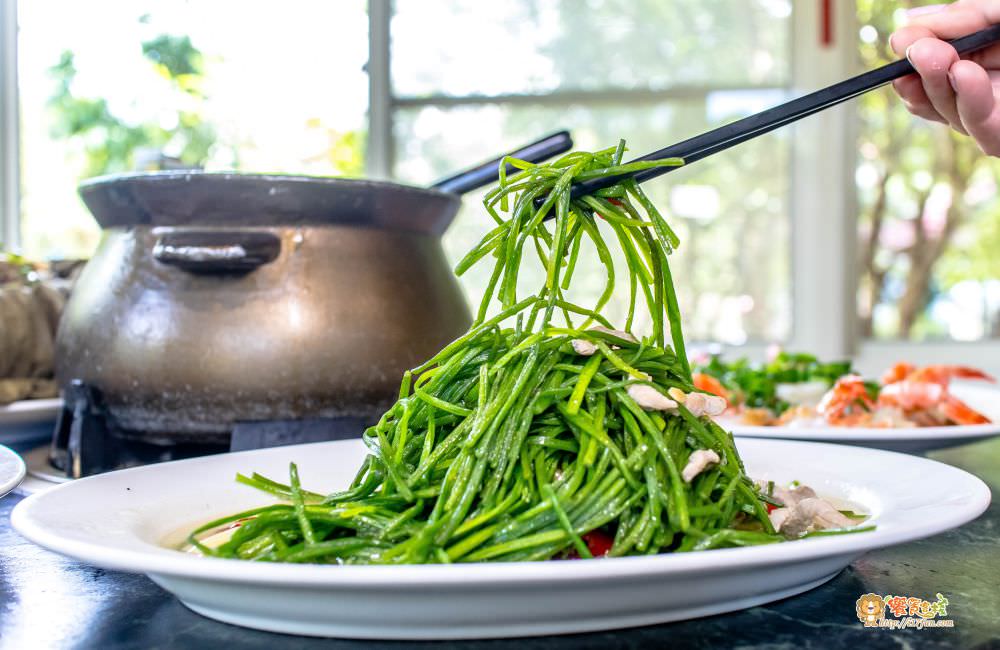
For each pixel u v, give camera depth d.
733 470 0.54
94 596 0.52
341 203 0.70
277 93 2.18
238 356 0.68
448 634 0.46
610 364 0.55
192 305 0.69
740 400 1.13
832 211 2.08
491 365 0.55
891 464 0.62
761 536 0.50
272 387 0.69
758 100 2.11
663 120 2.13
